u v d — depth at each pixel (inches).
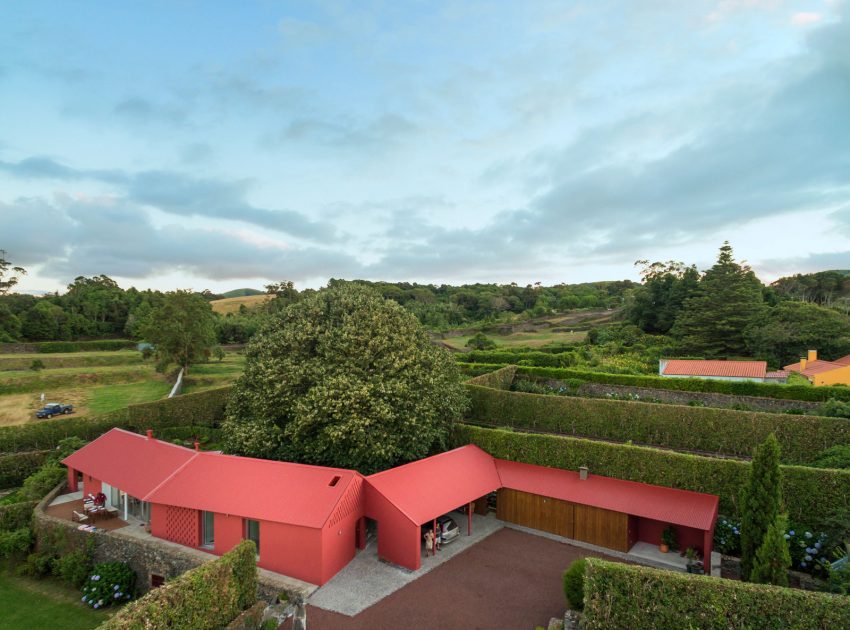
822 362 2222.0
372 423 1119.6
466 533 1151.0
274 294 4458.7
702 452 1392.7
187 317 2797.7
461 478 1167.6
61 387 2568.9
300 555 936.9
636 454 1132.5
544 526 1157.1
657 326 3405.5
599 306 5620.1
